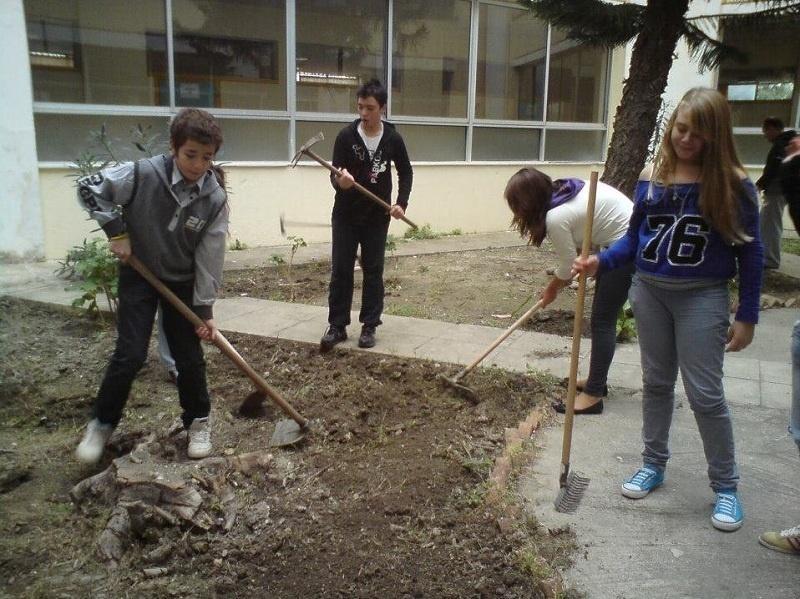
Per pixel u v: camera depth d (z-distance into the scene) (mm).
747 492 3445
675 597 2686
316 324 5859
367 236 5164
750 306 2945
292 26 9492
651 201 3074
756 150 14352
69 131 8078
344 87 10258
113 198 3188
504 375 4738
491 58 11867
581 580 2777
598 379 4273
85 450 3451
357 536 3053
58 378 4824
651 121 7828
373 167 5102
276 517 3191
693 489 3471
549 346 5383
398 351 5184
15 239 7680
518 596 2693
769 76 13906
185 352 3578
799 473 3637
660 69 7695
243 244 9453
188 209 3270
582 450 3852
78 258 6996
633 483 3396
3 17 7293
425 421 4223
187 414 3707
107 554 2955
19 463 3744
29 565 2938
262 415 4293
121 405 3477
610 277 4031
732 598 2682
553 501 3328
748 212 2848
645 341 3262
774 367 5191
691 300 3045
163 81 8680
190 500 3123
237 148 9375
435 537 3033
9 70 7398
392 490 3379
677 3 7457
